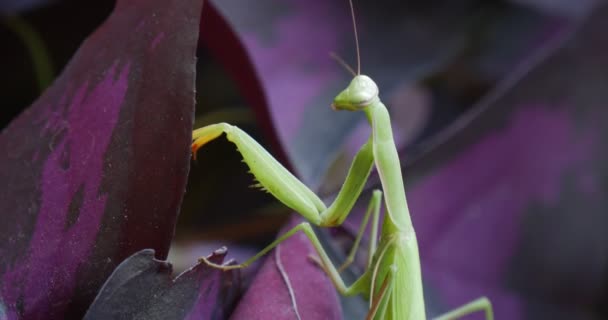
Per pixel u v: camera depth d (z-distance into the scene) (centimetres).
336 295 25
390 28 29
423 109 32
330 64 28
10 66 29
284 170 25
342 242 27
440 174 27
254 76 25
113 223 23
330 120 27
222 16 25
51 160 23
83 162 23
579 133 27
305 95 28
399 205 26
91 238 23
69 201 23
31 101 29
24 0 29
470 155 27
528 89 27
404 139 31
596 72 27
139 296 22
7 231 23
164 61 22
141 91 23
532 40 31
